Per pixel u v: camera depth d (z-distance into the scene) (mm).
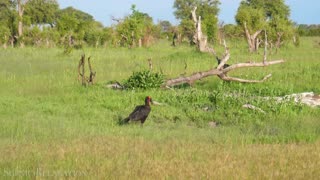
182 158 32812
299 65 99750
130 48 182500
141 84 68688
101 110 56000
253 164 31047
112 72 90500
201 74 74188
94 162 31500
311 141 40156
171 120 52219
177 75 84812
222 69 75188
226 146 37531
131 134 42938
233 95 60125
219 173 28547
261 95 67812
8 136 41406
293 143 38906
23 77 83188
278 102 57500
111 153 34031
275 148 36375
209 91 68312
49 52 150375
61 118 50219
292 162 31594
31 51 156500
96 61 112438
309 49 185625
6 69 95625
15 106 56188
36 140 39438
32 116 51094
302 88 73000
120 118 51219
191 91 63188
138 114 48062
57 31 196000
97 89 69625
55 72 90812
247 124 49688
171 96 61688
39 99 62344
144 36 199625
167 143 38406
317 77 82438
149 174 28406
